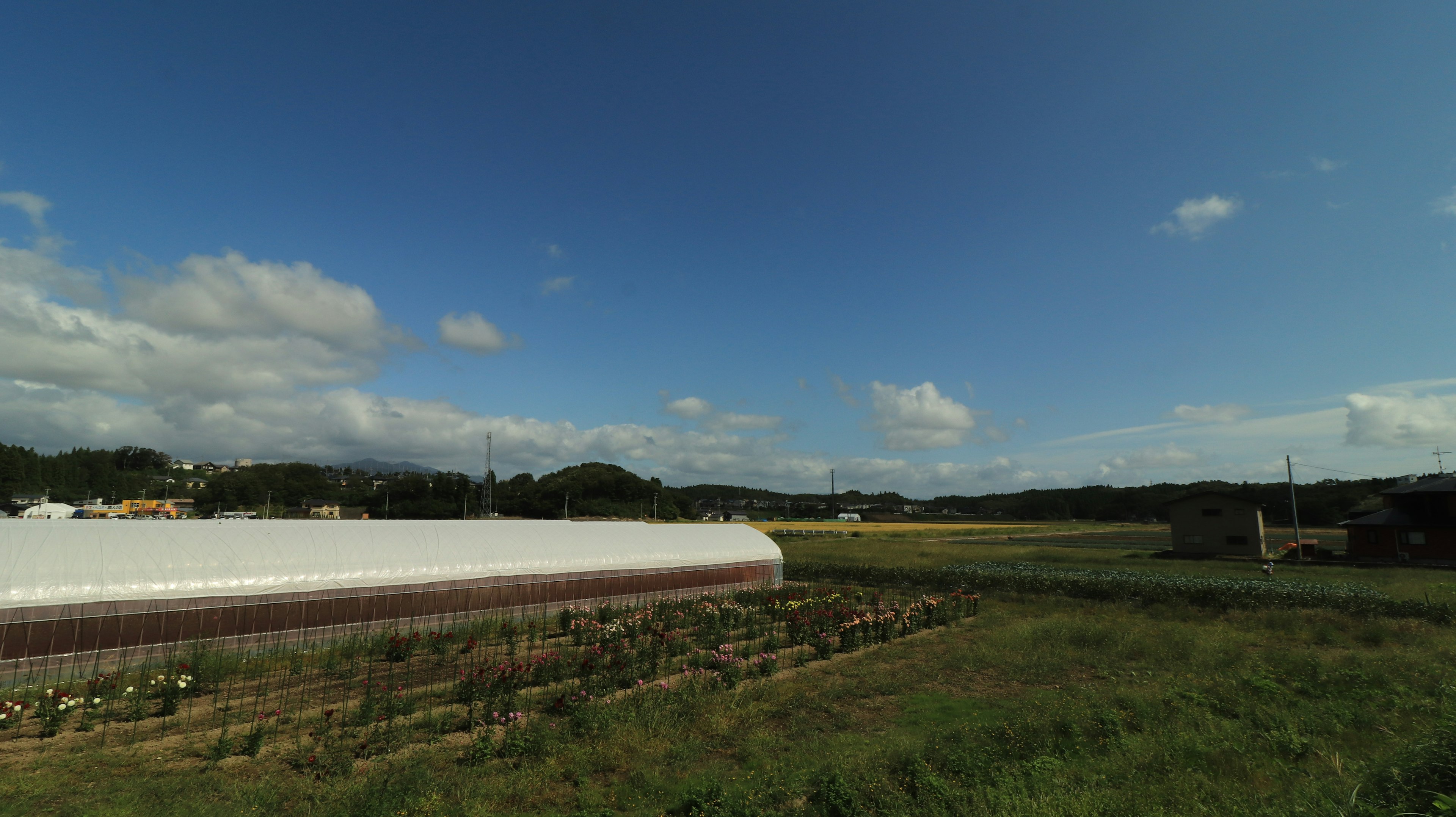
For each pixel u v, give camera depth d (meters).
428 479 147.88
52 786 9.98
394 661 18.86
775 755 12.03
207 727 13.10
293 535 22.69
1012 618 28.41
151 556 18.91
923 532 119.19
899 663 20.28
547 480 162.00
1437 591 31.67
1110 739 11.89
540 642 22.73
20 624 16.09
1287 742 11.36
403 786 9.83
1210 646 20.88
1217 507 60.94
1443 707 12.63
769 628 26.00
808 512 194.00
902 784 10.19
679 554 35.12
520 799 9.97
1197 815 8.33
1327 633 23.34
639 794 10.11
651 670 17.94
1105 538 98.06
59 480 163.75
